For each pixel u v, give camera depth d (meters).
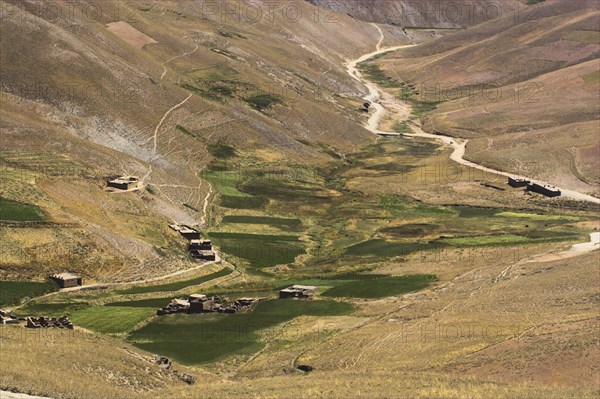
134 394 74.12
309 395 70.06
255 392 72.94
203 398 71.50
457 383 73.19
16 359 79.50
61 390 70.31
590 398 67.12
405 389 70.25
